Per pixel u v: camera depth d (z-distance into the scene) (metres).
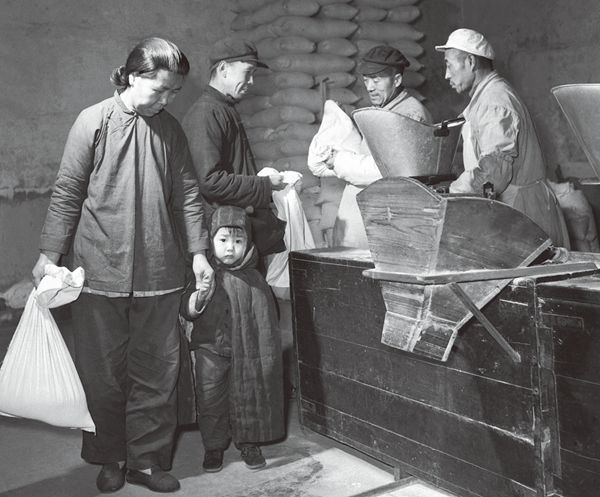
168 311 2.88
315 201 4.93
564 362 2.07
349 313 2.84
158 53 2.60
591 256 2.51
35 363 2.73
